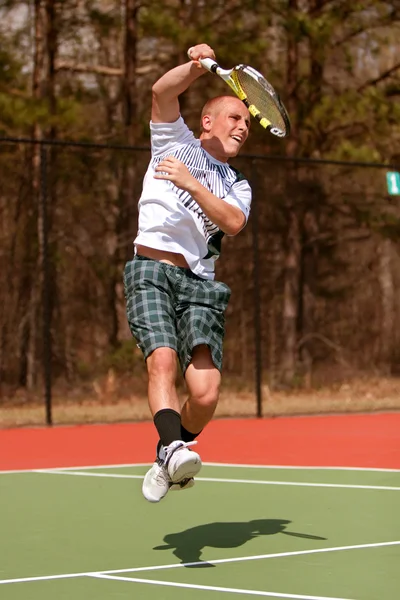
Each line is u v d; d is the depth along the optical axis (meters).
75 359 44.47
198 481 17.02
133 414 32.00
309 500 14.84
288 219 45.84
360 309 55.50
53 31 45.78
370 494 15.31
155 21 41.28
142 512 14.05
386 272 57.59
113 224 42.59
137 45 47.09
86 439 25.08
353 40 46.41
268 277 47.62
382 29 46.22
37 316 44.12
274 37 44.84
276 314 49.38
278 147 45.50
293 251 46.03
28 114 39.72
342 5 44.31
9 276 43.44
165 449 10.14
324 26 43.03
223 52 41.84
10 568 10.52
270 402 36.84
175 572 10.18
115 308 43.88
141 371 41.47
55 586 9.65
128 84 44.50
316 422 29.06
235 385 44.53
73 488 16.53
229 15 43.44
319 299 52.19
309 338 47.94
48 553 11.30
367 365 54.81
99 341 45.53
